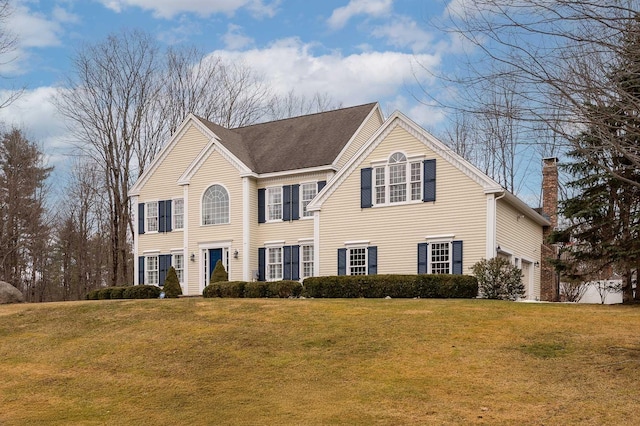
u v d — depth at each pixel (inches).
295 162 1210.0
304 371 483.2
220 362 526.6
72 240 2197.3
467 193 938.7
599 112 331.3
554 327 569.3
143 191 1375.5
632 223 757.3
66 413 426.3
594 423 334.0
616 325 569.3
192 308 775.7
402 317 641.0
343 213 1049.5
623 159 402.9
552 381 416.8
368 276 898.1
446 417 360.2
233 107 1955.0
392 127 1016.9
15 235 1750.7
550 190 1220.5
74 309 824.9
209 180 1263.5
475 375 442.6
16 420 414.6
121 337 647.1
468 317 628.7
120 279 1929.1
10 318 799.1
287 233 1197.1
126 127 1723.7
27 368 563.2
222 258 1235.9
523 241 1079.0
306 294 944.9
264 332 613.0
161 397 448.5
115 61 1689.2
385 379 447.8
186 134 1338.6
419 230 974.4
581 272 837.2
